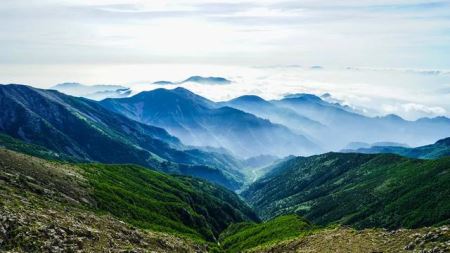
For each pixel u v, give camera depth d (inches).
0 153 6210.6
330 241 3870.6
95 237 3390.7
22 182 4933.6
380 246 3193.9
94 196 6811.0
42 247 2792.8
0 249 2645.2
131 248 3395.7
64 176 6865.2
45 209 3887.8
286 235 7755.9
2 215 3061.0
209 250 7224.4
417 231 3307.1
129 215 7327.8
